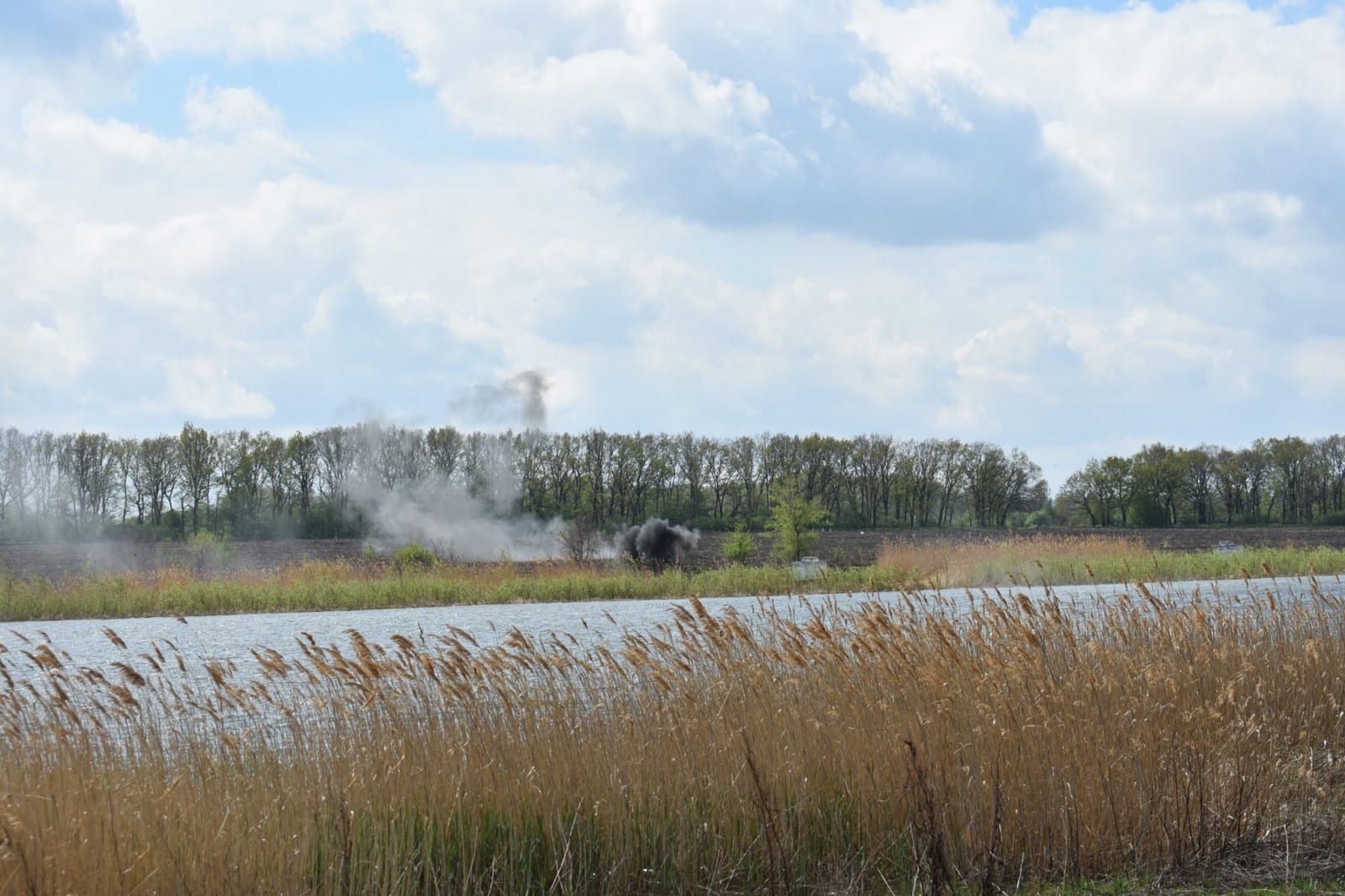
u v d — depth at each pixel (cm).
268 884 891
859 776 1050
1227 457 10594
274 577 4231
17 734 1109
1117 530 9069
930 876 948
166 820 914
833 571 4056
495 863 963
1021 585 3900
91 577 4288
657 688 1228
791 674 1252
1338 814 1035
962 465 10312
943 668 1236
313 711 1294
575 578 4081
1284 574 4266
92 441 8838
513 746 1077
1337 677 1376
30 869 823
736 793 1025
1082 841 998
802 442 10006
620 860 985
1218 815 999
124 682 1242
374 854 920
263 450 8762
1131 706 1150
